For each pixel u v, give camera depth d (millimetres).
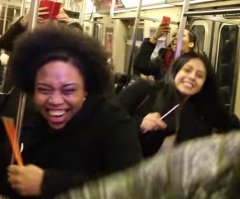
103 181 393
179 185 359
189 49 2877
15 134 1051
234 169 367
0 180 1115
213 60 3926
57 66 948
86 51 985
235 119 2211
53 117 981
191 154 386
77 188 404
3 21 5566
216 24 3885
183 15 2451
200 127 2002
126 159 978
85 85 1013
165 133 1855
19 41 1028
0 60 2734
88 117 1027
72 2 6879
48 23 1091
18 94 1214
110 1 6000
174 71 2031
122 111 1084
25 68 1000
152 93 1987
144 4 5051
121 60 6078
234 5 3539
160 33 3383
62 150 1036
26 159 1081
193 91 1988
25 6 4727
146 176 374
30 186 968
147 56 3359
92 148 1030
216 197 351
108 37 6367
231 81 3750
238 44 3641
